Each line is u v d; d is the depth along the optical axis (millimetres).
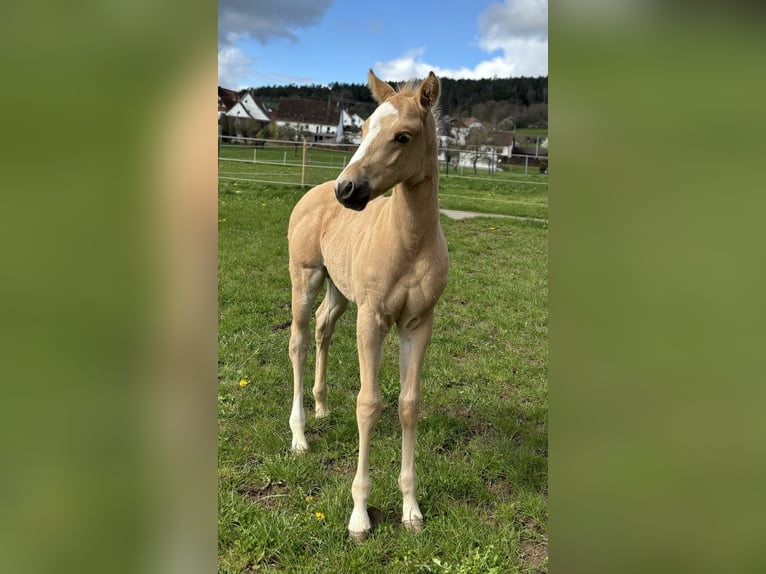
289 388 3799
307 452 3137
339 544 2469
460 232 9312
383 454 3148
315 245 3137
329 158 21156
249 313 4957
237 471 2941
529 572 2348
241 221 8352
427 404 3768
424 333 2574
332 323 3396
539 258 7750
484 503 2816
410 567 2355
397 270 2398
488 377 4195
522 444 3348
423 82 2213
